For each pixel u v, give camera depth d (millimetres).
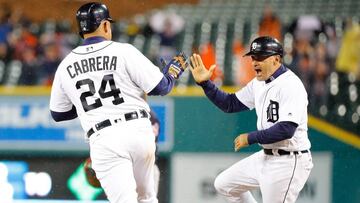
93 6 19078
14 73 43719
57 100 19594
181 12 55469
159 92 18938
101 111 18641
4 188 35375
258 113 20531
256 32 50531
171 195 34812
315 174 34938
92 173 24969
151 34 50281
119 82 18672
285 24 50562
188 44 49312
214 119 34844
